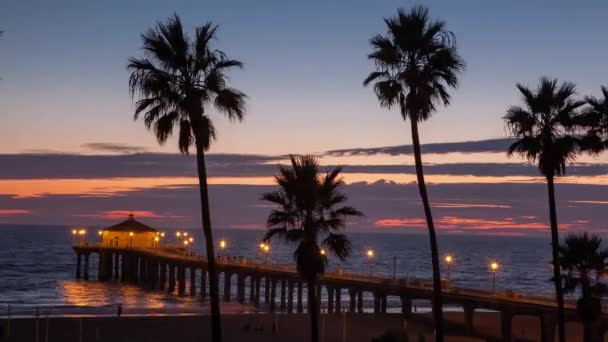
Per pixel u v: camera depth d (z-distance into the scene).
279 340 66.88
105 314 88.31
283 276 103.25
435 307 40.34
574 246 47.47
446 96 39.69
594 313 47.72
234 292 145.00
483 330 76.19
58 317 78.62
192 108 34.88
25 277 171.50
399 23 39.28
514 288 166.00
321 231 41.19
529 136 43.19
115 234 164.88
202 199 35.97
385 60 39.09
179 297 124.81
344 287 92.06
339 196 41.38
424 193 40.31
